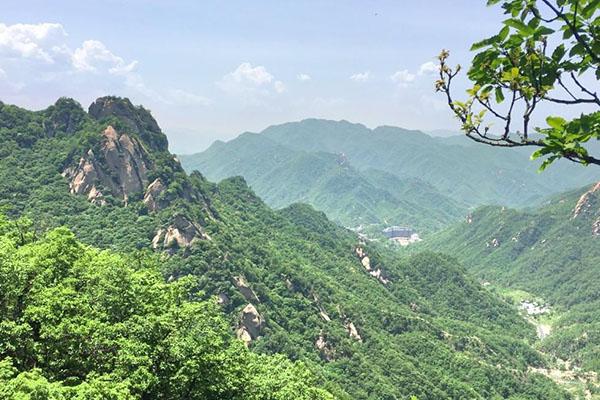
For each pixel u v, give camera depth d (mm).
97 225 151500
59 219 147375
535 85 9219
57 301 32906
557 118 8508
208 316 42562
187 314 39688
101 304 38406
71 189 161375
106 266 40812
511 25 8984
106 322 35844
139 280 41125
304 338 160125
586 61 9172
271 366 55562
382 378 154500
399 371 166625
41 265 38219
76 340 33062
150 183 172125
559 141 8664
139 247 145750
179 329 38719
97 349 35000
